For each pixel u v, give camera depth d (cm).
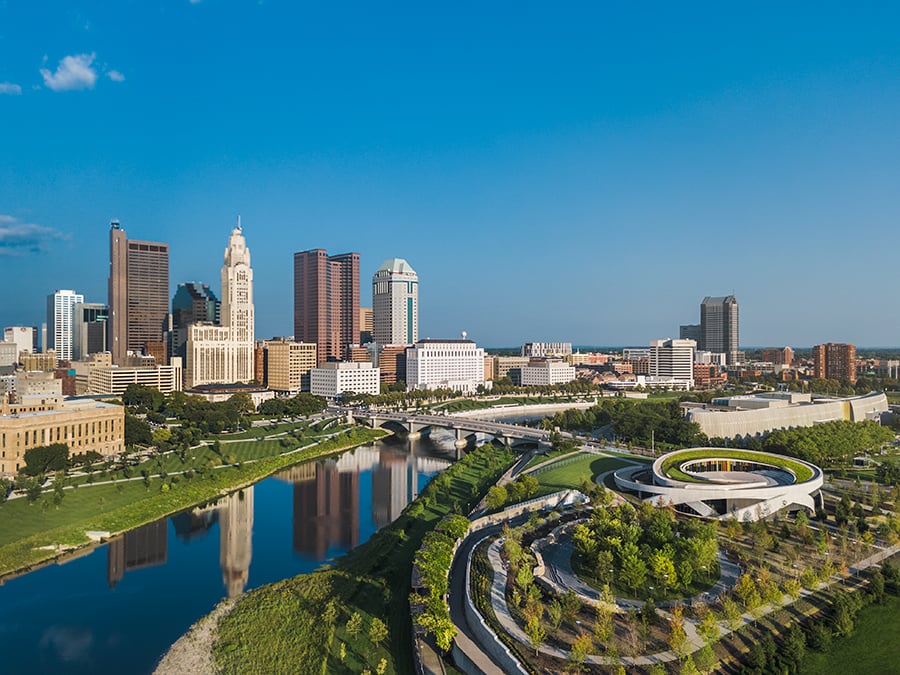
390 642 15550
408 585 18862
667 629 14450
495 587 16738
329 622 16512
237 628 16900
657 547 17850
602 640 13338
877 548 19475
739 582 16025
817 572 17300
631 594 16188
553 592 16275
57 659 15712
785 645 13462
